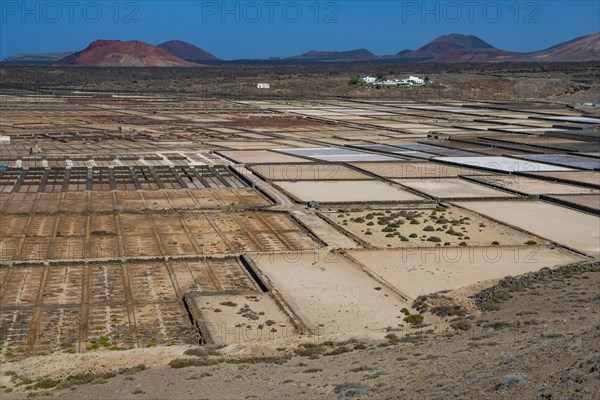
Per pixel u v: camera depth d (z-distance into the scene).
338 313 25.55
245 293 27.53
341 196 46.66
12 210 41.19
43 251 33.16
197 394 16.34
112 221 39.28
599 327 18.33
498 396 13.34
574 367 13.89
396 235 37.06
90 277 29.41
